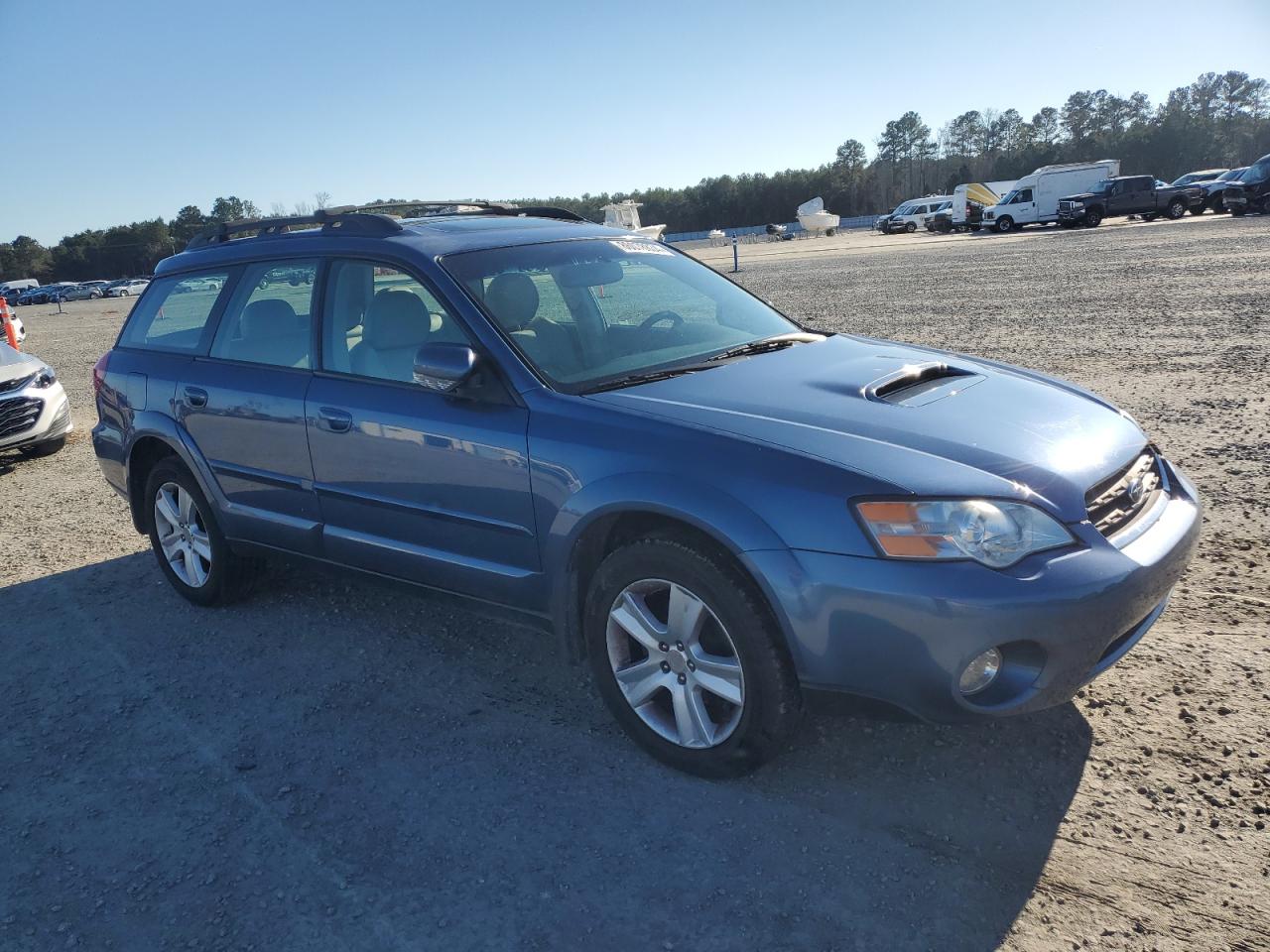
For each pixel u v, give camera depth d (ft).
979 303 49.52
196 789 10.40
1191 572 13.82
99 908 8.63
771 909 7.99
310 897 8.56
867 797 9.37
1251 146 395.75
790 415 9.66
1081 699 10.71
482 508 10.87
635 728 10.23
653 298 13.08
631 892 8.32
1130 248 80.43
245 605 15.48
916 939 7.55
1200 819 8.64
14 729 12.05
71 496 24.21
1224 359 29.04
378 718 11.60
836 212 400.67
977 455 8.92
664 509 9.14
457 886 8.57
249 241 14.64
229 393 13.66
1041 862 8.30
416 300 11.78
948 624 8.06
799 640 8.65
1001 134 444.14
